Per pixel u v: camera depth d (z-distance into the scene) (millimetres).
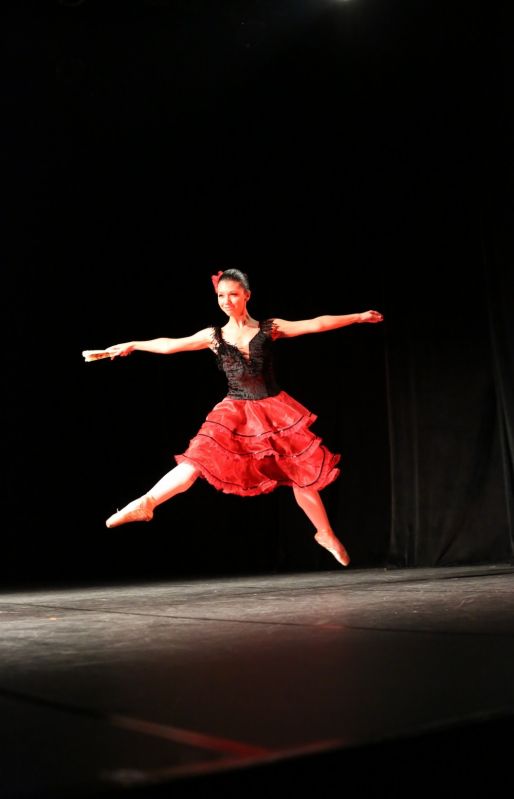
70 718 1480
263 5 6043
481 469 6051
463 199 6043
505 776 1433
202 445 3949
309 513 4117
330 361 7094
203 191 7488
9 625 2910
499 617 2727
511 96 5688
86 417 8281
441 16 5957
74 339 8109
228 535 7754
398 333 6449
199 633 2514
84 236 7805
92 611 3393
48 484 8219
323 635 2381
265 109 6922
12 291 7820
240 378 4094
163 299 7809
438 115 6102
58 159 7266
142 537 8211
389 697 1573
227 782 1189
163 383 8023
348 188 6719
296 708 1512
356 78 6473
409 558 6328
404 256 6402
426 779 1353
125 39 6219
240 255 7406
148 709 1534
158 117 6965
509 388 5738
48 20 6008
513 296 5742
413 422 6352
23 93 6664
